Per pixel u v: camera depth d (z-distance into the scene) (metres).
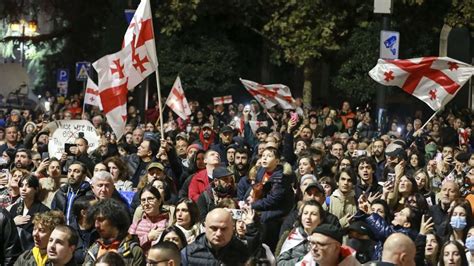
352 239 18.98
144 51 31.44
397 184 23.83
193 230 20.27
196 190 25.78
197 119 54.50
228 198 20.77
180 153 33.03
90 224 18.55
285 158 29.77
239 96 66.50
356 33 59.88
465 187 27.64
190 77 63.88
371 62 59.59
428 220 20.41
